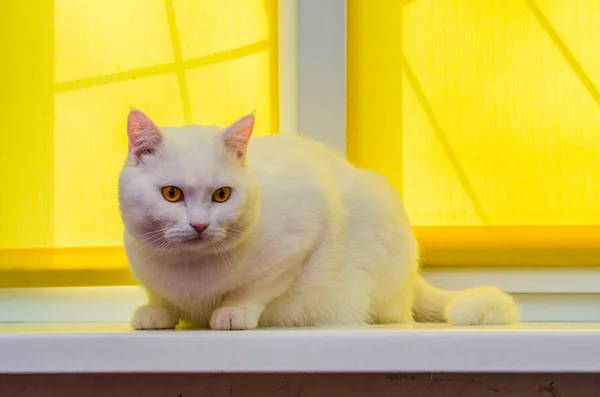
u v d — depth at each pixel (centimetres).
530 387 127
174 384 129
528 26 171
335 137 172
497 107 171
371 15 172
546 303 171
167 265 127
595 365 110
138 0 172
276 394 129
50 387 131
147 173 121
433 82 172
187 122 172
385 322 150
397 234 148
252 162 136
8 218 171
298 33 173
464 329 116
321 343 111
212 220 119
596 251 168
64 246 171
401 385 128
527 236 168
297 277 137
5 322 171
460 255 169
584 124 170
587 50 170
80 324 163
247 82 171
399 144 172
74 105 172
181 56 172
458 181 171
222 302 132
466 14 171
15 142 172
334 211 140
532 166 170
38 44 172
